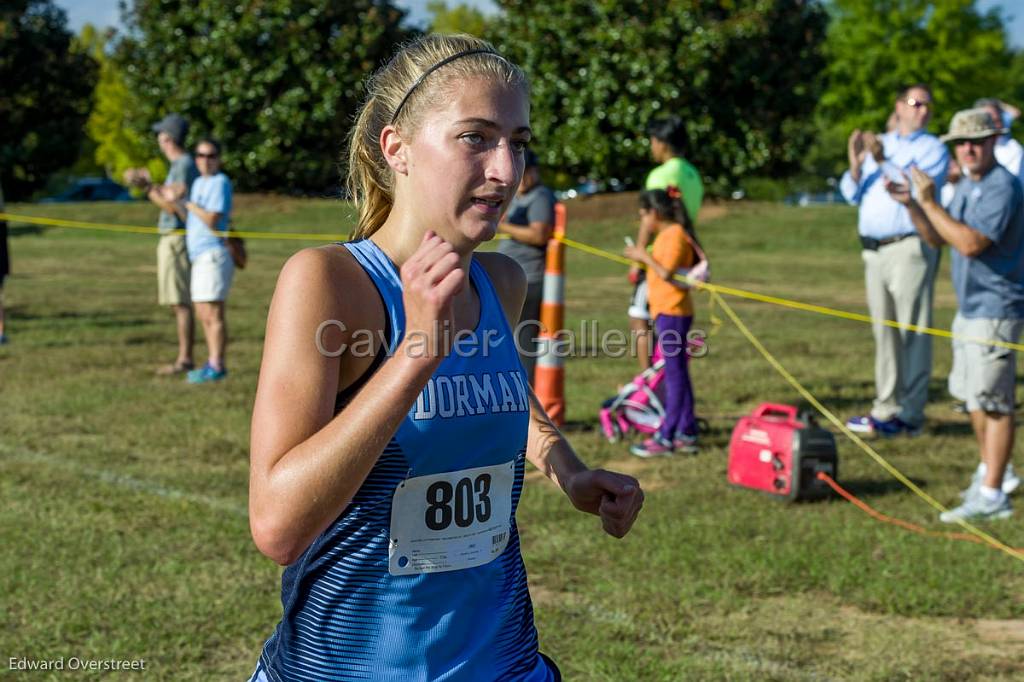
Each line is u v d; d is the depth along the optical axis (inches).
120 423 331.0
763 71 1258.6
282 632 82.8
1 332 486.0
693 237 306.2
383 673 80.3
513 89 78.1
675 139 316.5
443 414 78.9
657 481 281.3
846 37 2186.3
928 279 334.6
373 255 78.7
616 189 1358.3
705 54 1208.8
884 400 343.6
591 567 211.9
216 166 403.2
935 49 2143.2
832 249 1128.8
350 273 76.7
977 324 251.0
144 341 503.5
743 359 480.4
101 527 229.1
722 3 1264.8
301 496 67.9
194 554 214.5
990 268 247.8
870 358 485.1
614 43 1242.6
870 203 337.7
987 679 167.3
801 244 1156.5
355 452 67.8
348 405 70.7
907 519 249.1
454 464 80.2
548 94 1270.9
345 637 80.0
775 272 932.0
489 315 85.1
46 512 239.0
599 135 1255.5
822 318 645.9
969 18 2140.7
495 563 84.8
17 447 299.7
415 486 78.8
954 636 183.6
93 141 2623.0
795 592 201.9
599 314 628.1
